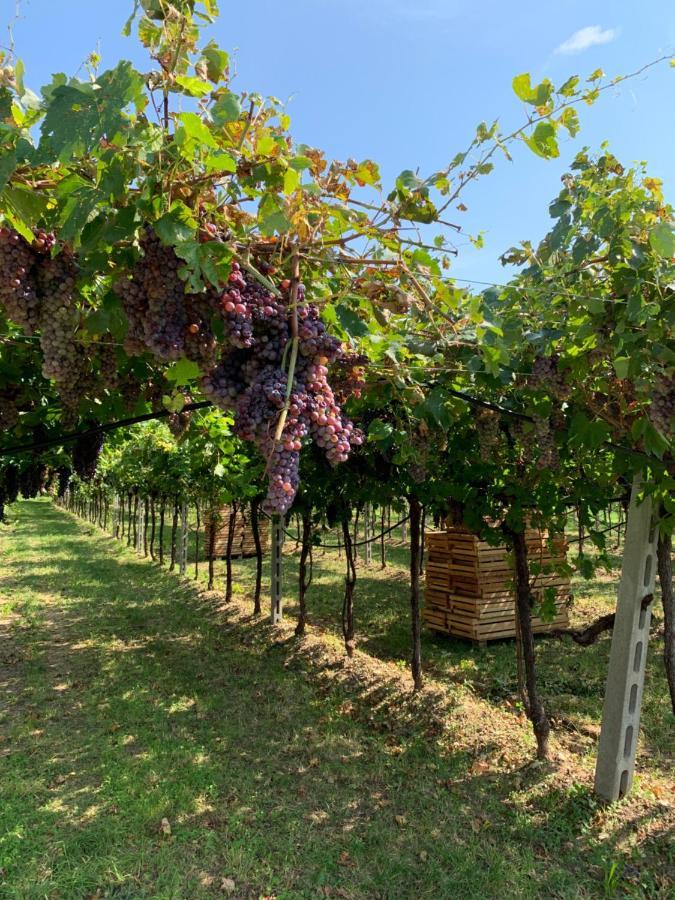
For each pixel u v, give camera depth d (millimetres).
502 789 4863
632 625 4613
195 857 3955
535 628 8797
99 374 3037
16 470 6461
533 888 3734
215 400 2068
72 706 6355
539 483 5234
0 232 1811
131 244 1906
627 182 2941
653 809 4551
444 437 4297
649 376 3105
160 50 1747
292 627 9398
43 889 3580
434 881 3799
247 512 16609
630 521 4676
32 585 12258
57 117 1532
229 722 6047
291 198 1985
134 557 16469
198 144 1683
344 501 7812
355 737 5793
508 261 3627
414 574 6891
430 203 2221
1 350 3510
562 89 2146
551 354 3488
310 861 3947
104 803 4520
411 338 3357
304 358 2018
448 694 6711
